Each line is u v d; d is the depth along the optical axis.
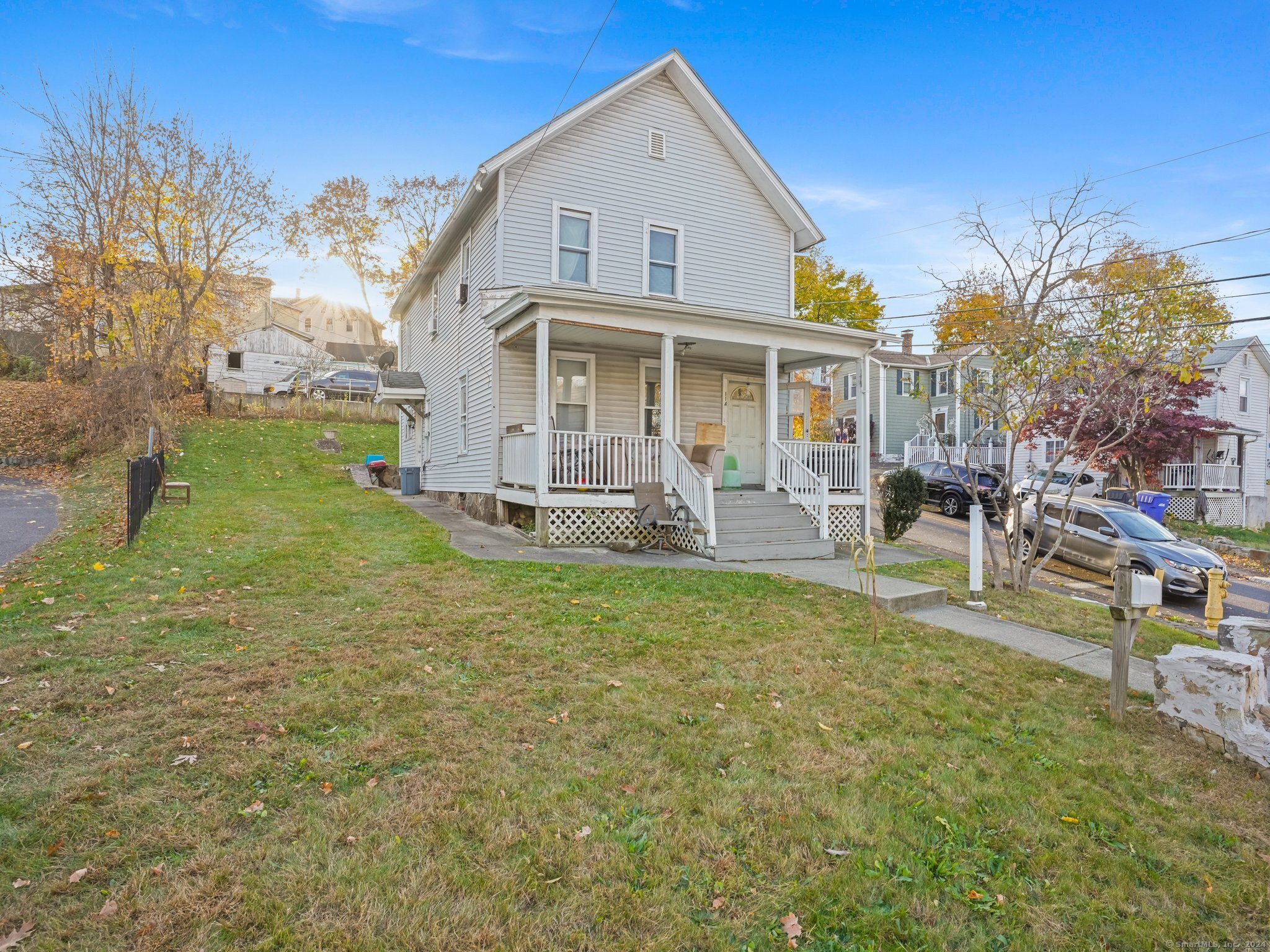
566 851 2.83
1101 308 8.43
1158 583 4.62
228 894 2.49
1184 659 4.45
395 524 11.19
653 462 11.32
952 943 2.49
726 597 7.27
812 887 2.71
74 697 4.01
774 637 5.96
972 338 10.35
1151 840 3.22
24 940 2.22
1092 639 6.90
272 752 3.48
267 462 19.56
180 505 12.03
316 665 4.67
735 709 4.38
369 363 41.19
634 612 6.48
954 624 6.95
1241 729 4.05
